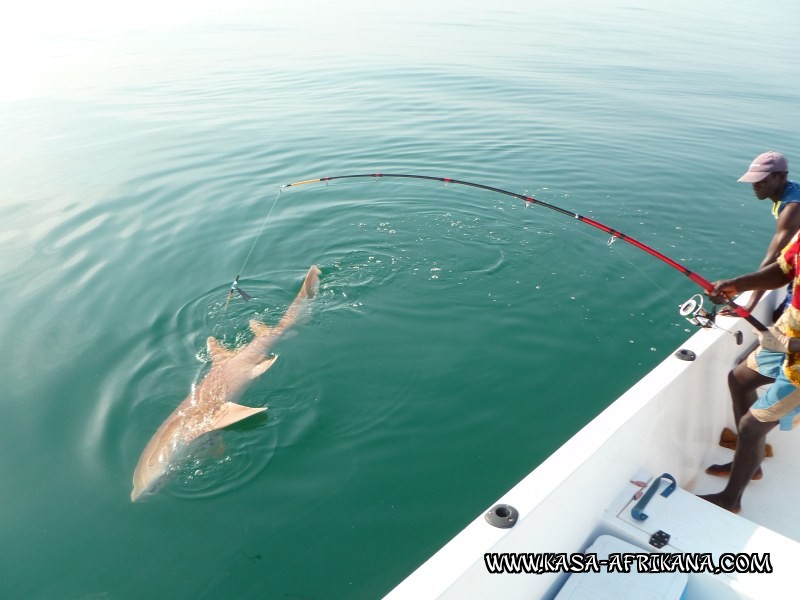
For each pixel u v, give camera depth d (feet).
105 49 75.66
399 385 20.20
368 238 30.17
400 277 26.78
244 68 64.59
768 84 60.18
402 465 17.02
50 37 84.94
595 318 23.36
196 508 16.01
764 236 29.32
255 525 15.38
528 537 9.42
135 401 19.94
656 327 22.75
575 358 21.13
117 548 14.88
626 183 35.55
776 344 11.80
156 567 14.33
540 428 18.11
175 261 28.04
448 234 30.55
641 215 31.65
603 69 64.64
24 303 24.67
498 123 46.26
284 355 21.88
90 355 21.93
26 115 49.06
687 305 13.83
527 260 27.94
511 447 17.46
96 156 40.06
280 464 17.28
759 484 14.03
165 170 37.73
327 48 75.15
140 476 16.75
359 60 67.97
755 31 99.09
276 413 19.22
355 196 34.71
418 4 123.24
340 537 14.89
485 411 18.88
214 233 30.48
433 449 17.53
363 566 14.10
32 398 19.85
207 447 17.90
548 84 57.93
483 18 102.22
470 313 24.04
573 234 30.22
